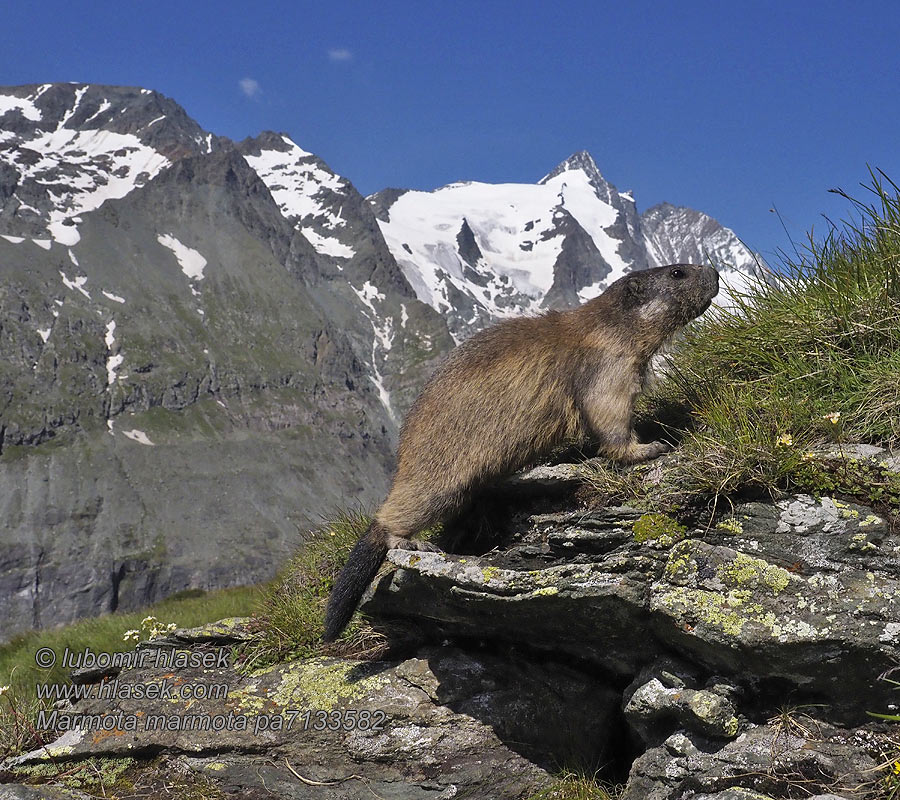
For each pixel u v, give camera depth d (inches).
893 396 51.3
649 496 50.6
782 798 44.4
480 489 56.8
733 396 54.6
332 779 54.1
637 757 49.8
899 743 44.7
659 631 48.5
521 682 54.0
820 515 46.9
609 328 57.2
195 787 54.9
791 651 45.0
